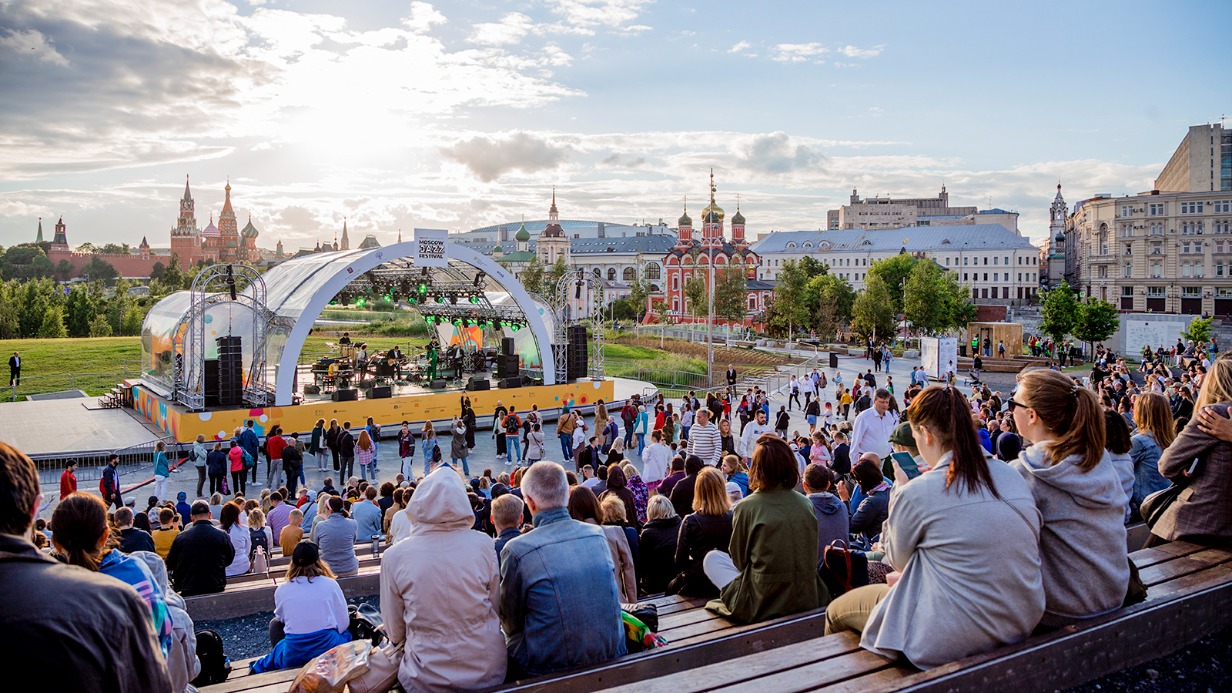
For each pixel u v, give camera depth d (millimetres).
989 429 15609
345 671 4770
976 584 3689
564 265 125500
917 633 3791
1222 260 115812
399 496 12844
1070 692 3938
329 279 30953
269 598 10359
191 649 5199
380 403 32469
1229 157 124438
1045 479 4125
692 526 7078
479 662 4719
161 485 23094
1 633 2459
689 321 111562
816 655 4062
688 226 124688
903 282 98188
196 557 9977
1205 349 55906
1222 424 5285
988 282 158375
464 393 34656
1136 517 8586
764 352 71188
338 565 10930
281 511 14664
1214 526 5316
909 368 60750
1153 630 4289
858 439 14117
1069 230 182250
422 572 4680
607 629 4953
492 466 27641
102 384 48938
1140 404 8711
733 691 3639
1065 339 77938
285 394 30625
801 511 5848
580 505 6832
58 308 85375
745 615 5957
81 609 2590
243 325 33156
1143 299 121375
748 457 21125
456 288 40438
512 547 4980
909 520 3875
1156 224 119688
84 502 4387
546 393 37031
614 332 84062
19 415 35844
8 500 2645
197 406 29984
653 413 37125
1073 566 4098
